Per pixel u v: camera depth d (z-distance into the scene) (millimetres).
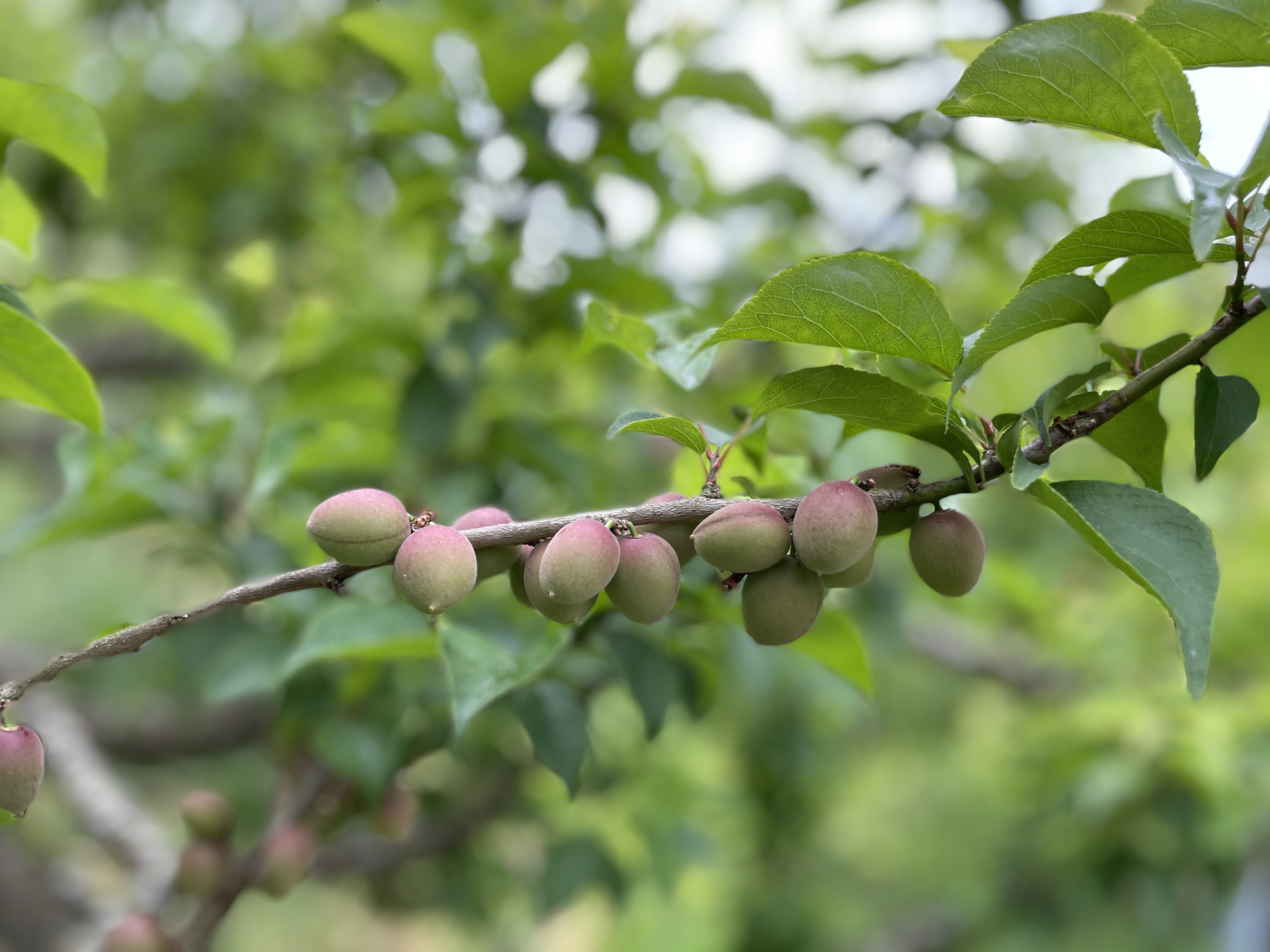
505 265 709
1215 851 954
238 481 761
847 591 845
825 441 665
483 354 675
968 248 950
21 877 1096
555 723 609
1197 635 392
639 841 1064
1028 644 1301
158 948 620
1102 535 398
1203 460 431
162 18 1198
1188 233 421
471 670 530
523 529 420
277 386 760
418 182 732
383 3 724
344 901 1964
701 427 494
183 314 619
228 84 1132
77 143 527
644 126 770
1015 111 424
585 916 1583
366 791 645
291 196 1076
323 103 1069
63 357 459
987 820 1482
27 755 408
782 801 1126
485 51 669
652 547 416
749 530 413
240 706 1083
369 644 559
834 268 407
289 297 1076
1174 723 981
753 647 757
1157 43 403
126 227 1205
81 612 1600
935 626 1296
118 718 1068
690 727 1089
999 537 1324
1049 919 1267
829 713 1086
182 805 639
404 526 414
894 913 1638
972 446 429
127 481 688
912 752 1746
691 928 1387
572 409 913
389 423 779
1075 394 459
